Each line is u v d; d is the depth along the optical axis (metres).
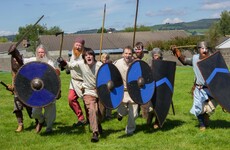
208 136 7.30
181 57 7.98
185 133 7.63
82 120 8.73
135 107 7.50
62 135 7.73
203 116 7.82
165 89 7.88
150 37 60.94
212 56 7.61
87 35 57.97
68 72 8.68
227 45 55.03
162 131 7.86
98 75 7.02
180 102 12.25
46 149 6.81
